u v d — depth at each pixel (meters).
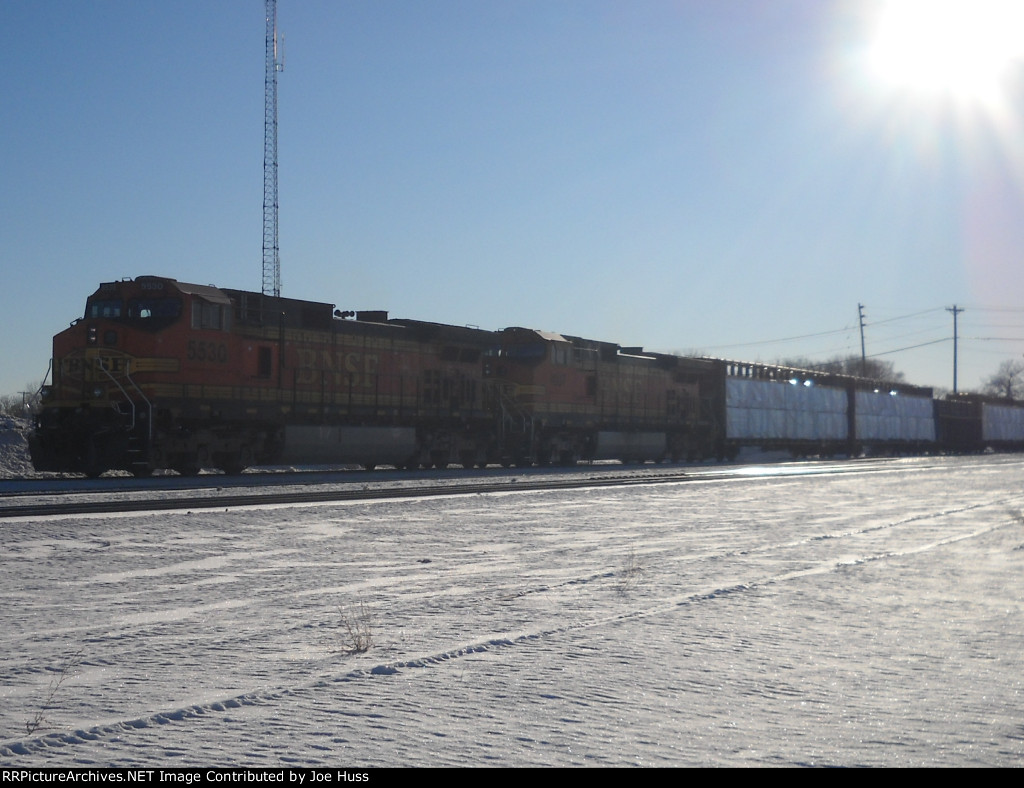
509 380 46.75
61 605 10.98
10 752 5.91
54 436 30.66
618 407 52.81
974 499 30.53
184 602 11.27
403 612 10.73
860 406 78.88
